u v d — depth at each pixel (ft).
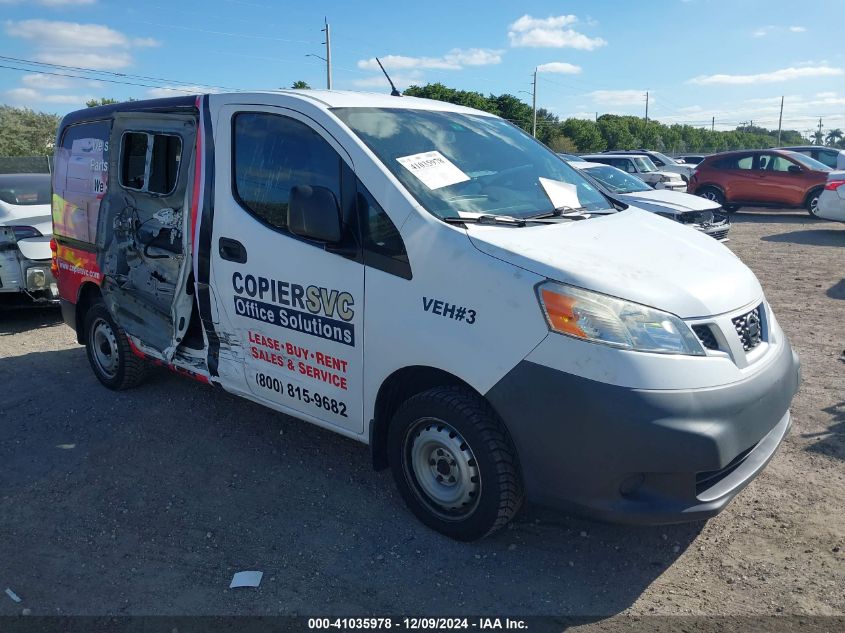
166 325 15.14
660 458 9.09
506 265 9.86
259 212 12.69
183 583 10.51
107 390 18.60
